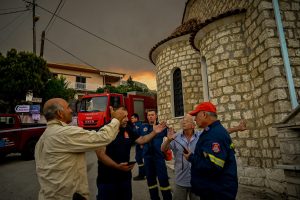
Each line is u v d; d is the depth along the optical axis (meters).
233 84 6.43
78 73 32.69
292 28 5.30
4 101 16.39
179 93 11.23
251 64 6.06
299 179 3.80
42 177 1.89
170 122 11.10
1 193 5.30
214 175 2.22
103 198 2.76
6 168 8.15
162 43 11.75
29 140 9.64
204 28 7.25
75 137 1.94
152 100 15.68
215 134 2.29
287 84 4.96
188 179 3.26
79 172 2.01
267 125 5.34
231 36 6.64
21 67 16.27
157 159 4.12
